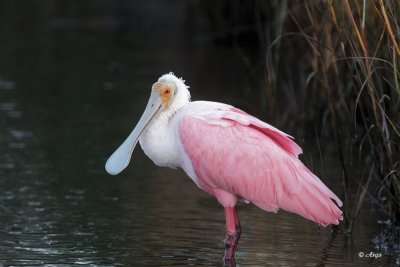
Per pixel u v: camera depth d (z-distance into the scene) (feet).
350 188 45.78
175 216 42.47
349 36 40.11
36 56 89.51
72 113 66.03
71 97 71.61
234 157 36.81
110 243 37.96
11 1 125.39
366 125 41.63
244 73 80.38
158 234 39.45
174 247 37.52
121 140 58.18
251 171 36.55
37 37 100.68
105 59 88.89
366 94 39.75
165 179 49.90
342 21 42.98
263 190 36.40
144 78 79.36
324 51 49.55
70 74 81.05
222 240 38.68
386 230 39.83
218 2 94.99
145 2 125.49
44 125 62.13
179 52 93.30
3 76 79.46
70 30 106.32
